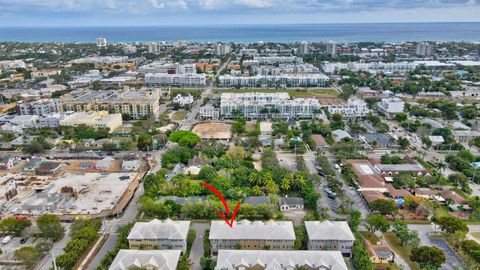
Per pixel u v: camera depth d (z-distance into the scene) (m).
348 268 173.88
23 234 198.75
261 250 176.38
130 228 195.75
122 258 164.88
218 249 186.25
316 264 164.88
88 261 179.12
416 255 169.75
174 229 186.50
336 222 195.88
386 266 174.62
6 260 181.12
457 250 186.62
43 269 173.25
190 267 174.00
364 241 191.12
